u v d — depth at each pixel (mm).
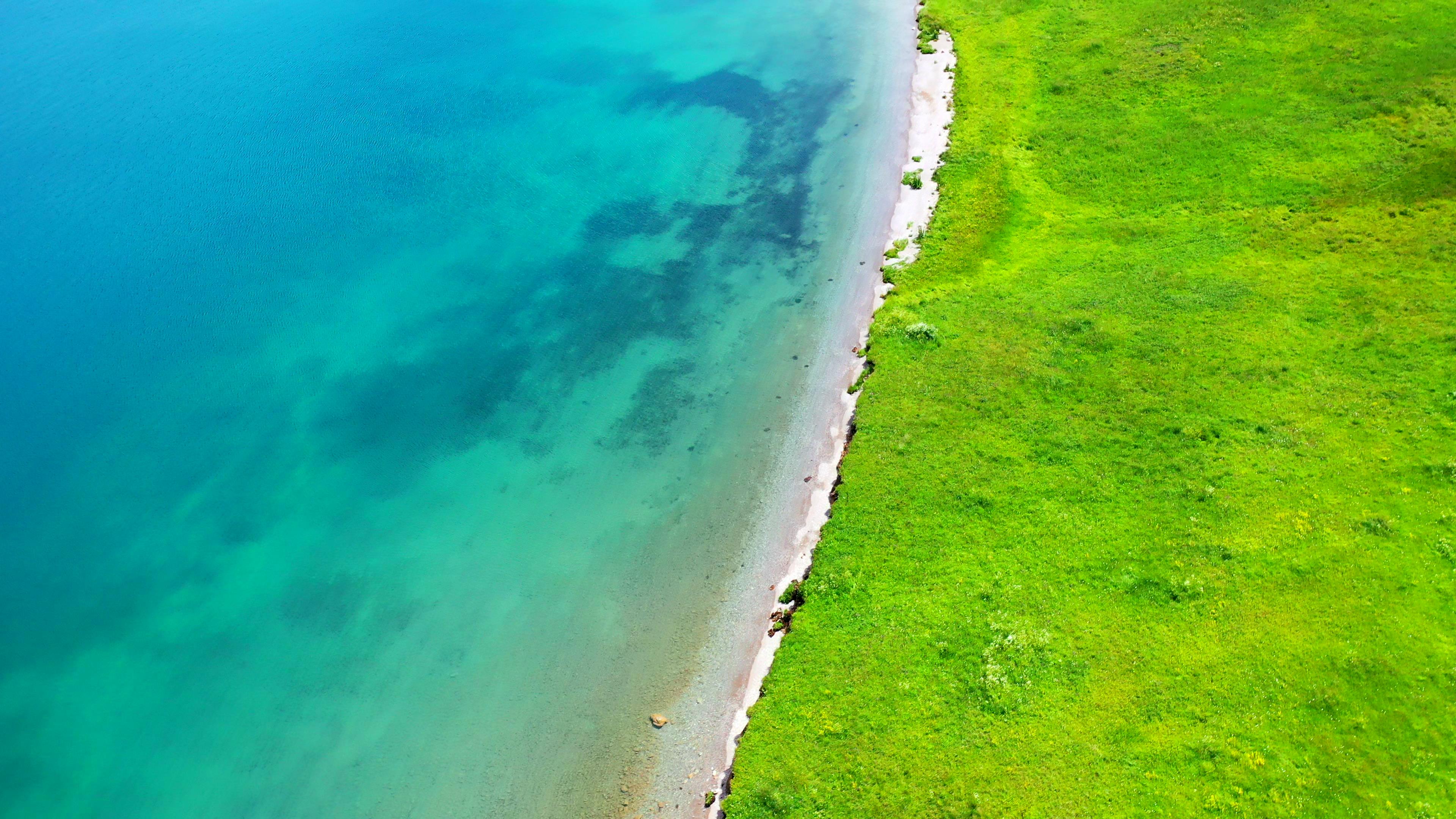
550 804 34531
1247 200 56188
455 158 72750
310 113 79500
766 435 47906
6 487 49938
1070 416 44688
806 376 51000
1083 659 34406
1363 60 64000
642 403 50719
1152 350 47250
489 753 36344
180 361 56688
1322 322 47062
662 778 34719
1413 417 41250
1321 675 32406
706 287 58125
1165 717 32219
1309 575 35719
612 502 45656
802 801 31828
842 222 61938
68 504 48812
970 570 38469
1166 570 36969
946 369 48438
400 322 58031
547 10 94500
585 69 83312
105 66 89062
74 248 65812
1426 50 63406
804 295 56531
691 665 38250
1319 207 54406
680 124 74250
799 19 87688
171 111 81000
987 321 50938
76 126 79750
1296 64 65188
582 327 56219
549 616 40938
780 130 72125
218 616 42688
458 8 96625
